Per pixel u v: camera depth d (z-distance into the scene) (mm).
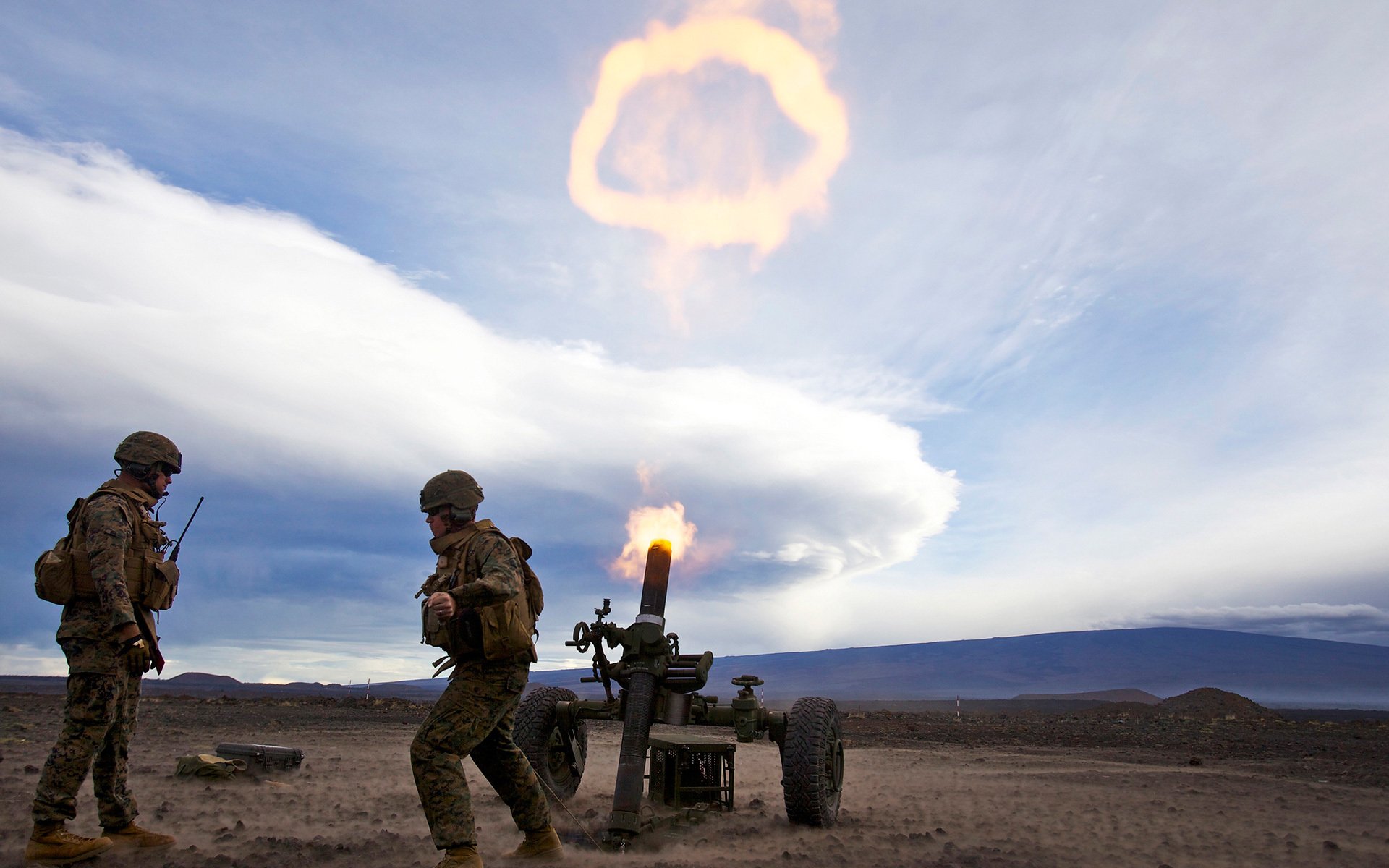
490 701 3896
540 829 4402
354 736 13656
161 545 4492
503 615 3850
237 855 4414
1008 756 13898
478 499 4250
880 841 5457
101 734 4137
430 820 3770
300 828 5379
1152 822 6570
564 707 6566
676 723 5430
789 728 5977
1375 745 18500
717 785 6766
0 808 5355
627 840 4926
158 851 4406
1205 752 15617
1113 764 12664
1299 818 7008
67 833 4098
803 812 5820
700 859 4621
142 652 4234
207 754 7746
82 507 4281
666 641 5414
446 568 4062
